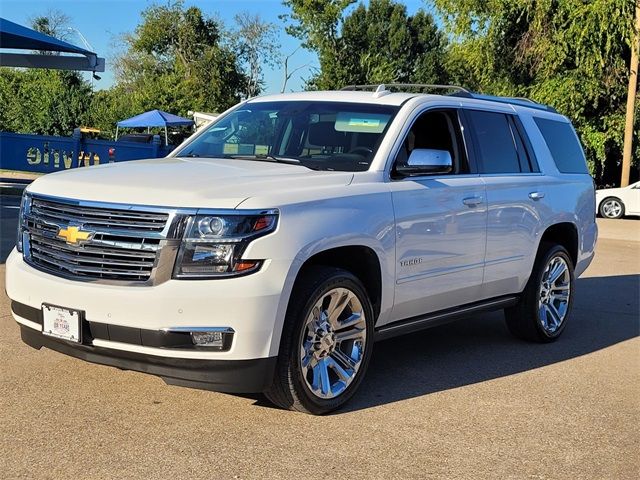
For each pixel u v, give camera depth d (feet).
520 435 14.71
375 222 15.58
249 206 13.41
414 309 17.40
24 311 14.78
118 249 13.52
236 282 13.15
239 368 13.39
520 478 12.71
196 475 12.08
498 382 18.20
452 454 13.57
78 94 120.57
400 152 17.30
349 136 17.51
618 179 93.66
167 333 13.04
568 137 24.53
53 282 13.97
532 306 21.75
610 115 82.89
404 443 13.93
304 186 14.82
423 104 18.24
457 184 18.26
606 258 43.52
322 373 14.96
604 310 28.17
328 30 150.51
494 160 20.24
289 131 18.45
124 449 12.94
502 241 19.80
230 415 14.79
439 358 20.26
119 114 125.80
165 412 14.76
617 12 73.92
